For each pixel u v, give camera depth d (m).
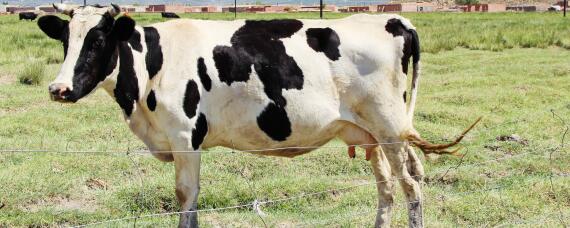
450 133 12.41
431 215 8.16
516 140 11.88
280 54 6.64
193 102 6.49
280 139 6.85
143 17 56.69
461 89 17.27
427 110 14.30
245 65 6.57
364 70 6.84
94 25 6.17
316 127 6.83
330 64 6.78
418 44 7.10
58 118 13.48
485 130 12.77
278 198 8.98
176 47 6.55
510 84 18.09
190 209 6.64
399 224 7.86
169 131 6.53
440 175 9.91
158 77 6.51
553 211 8.23
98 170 9.98
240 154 10.77
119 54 6.40
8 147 10.95
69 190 9.14
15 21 51.47
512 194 8.80
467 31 35.06
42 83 18.17
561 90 17.28
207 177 9.69
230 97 6.61
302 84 6.68
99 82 6.32
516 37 30.42
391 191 7.41
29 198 8.75
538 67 21.28
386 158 7.36
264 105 6.66
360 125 7.02
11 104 15.01
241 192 9.07
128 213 8.44
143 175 9.87
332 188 9.33
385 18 7.11
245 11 95.62
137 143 11.69
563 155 10.80
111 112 14.37
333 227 7.88
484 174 10.03
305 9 100.75
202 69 6.50
